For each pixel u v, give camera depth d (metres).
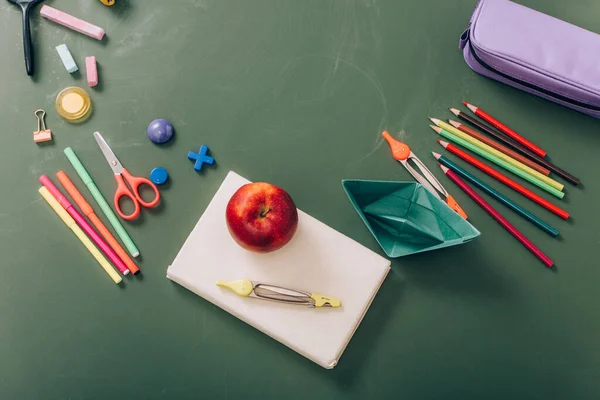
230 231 0.77
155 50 0.90
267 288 0.80
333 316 0.80
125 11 0.91
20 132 0.86
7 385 0.80
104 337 0.81
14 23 0.90
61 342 0.81
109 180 0.85
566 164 0.86
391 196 0.84
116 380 0.80
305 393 0.80
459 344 0.81
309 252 0.82
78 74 0.88
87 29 0.89
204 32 0.91
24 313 0.82
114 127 0.87
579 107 0.86
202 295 0.81
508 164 0.86
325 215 0.85
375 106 0.88
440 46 0.90
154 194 0.85
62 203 0.84
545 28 0.85
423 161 0.87
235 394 0.80
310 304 0.80
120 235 0.83
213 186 0.86
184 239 0.84
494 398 0.80
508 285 0.83
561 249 0.84
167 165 0.86
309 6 0.92
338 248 0.82
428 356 0.81
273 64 0.90
